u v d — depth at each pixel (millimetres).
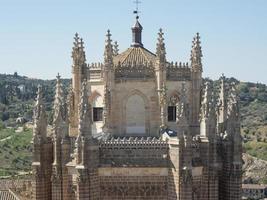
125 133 88312
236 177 86688
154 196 82688
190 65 91875
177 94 90312
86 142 79500
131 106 88625
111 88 87438
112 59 87938
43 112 87812
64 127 85188
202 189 84375
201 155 84688
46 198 87125
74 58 92688
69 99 93062
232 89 89188
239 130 87312
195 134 90875
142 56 93250
